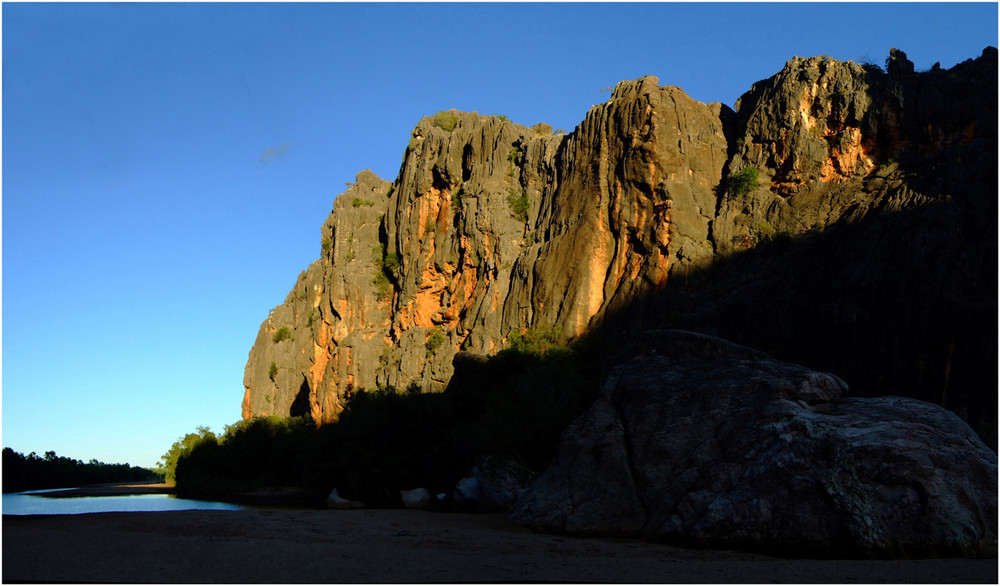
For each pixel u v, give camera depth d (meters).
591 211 87.81
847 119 78.69
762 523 23.08
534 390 52.84
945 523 21.44
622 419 29.75
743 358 30.94
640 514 26.36
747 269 76.38
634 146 86.25
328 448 83.50
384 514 35.84
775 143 82.69
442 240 110.56
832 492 22.56
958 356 56.31
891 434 23.56
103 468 181.50
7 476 115.75
